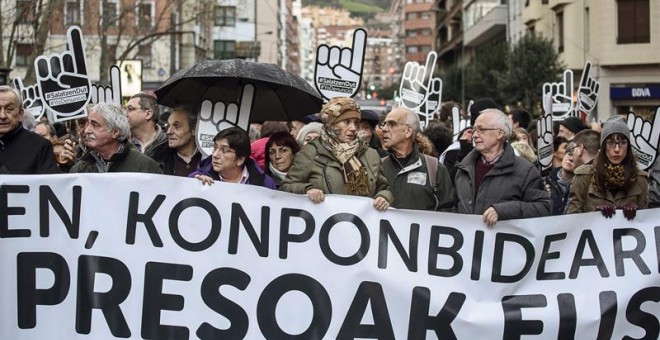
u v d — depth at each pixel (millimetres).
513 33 51156
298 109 7648
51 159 6254
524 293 5617
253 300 5543
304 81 7109
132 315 5496
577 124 9648
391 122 6262
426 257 5609
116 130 5867
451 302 5574
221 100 6887
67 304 5492
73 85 7668
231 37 71500
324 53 8117
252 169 6047
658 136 8383
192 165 6867
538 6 42875
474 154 6152
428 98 11477
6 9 25844
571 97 13648
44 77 7637
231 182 5977
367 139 9867
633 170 5980
